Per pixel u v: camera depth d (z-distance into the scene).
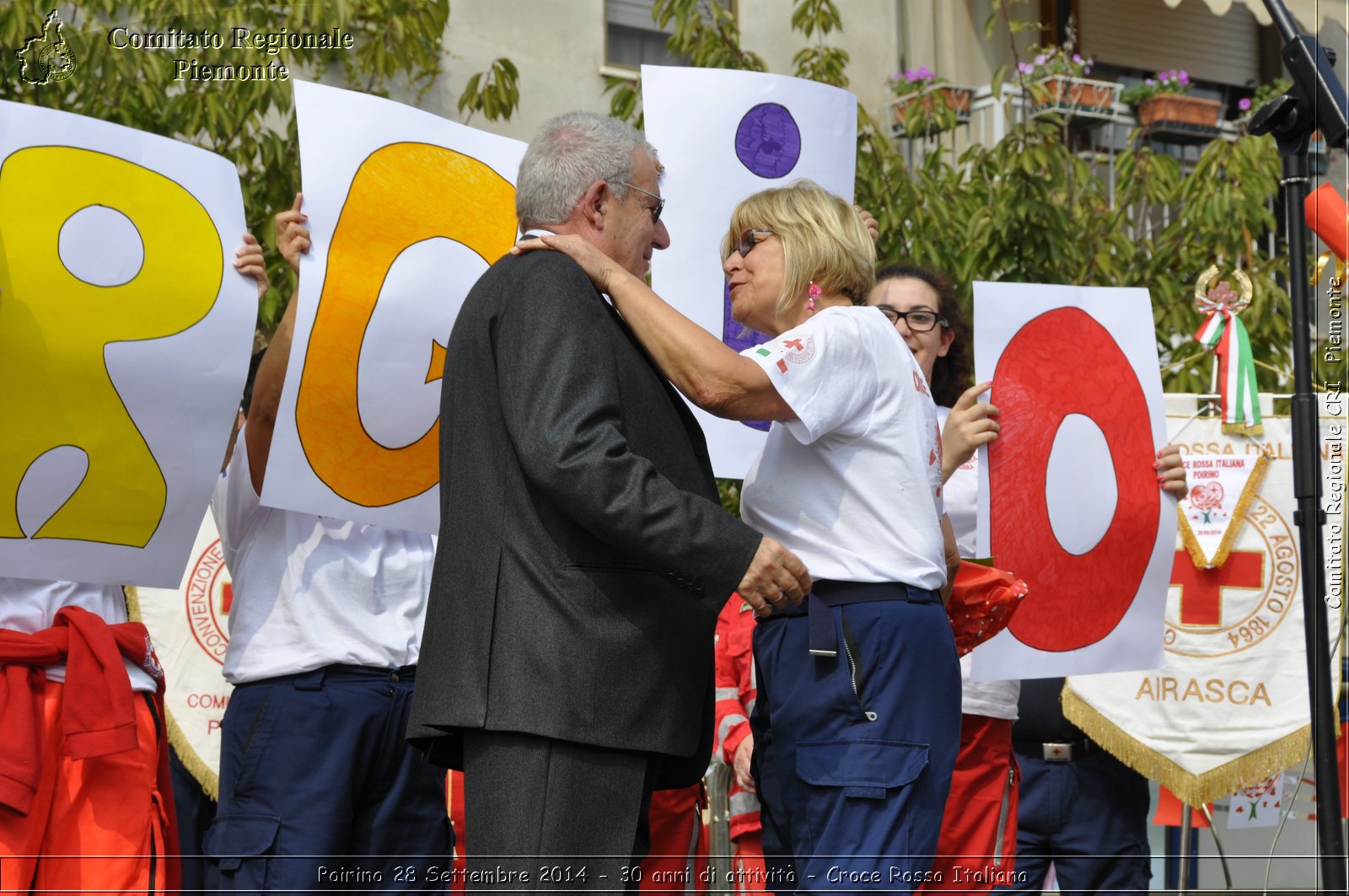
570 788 7.73
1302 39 10.27
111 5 16.83
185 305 9.88
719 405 8.17
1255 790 15.38
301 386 10.45
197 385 9.89
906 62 26.58
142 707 9.88
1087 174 20.48
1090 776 13.20
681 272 12.46
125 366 9.63
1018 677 11.52
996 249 19.62
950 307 12.70
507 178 11.58
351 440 10.63
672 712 7.96
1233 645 14.20
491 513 7.99
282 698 10.55
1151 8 31.11
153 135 9.94
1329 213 10.48
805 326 8.62
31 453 9.33
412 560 11.21
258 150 17.56
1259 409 14.60
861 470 8.70
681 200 12.52
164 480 9.77
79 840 9.39
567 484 7.51
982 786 11.64
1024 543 11.67
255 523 11.00
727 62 20.30
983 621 10.15
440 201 11.21
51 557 9.41
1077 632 11.81
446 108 21.80
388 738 10.80
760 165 12.78
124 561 9.66
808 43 24.88
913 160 25.42
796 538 8.80
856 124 13.33
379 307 10.80
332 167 10.74
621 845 7.80
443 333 11.04
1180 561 14.44
